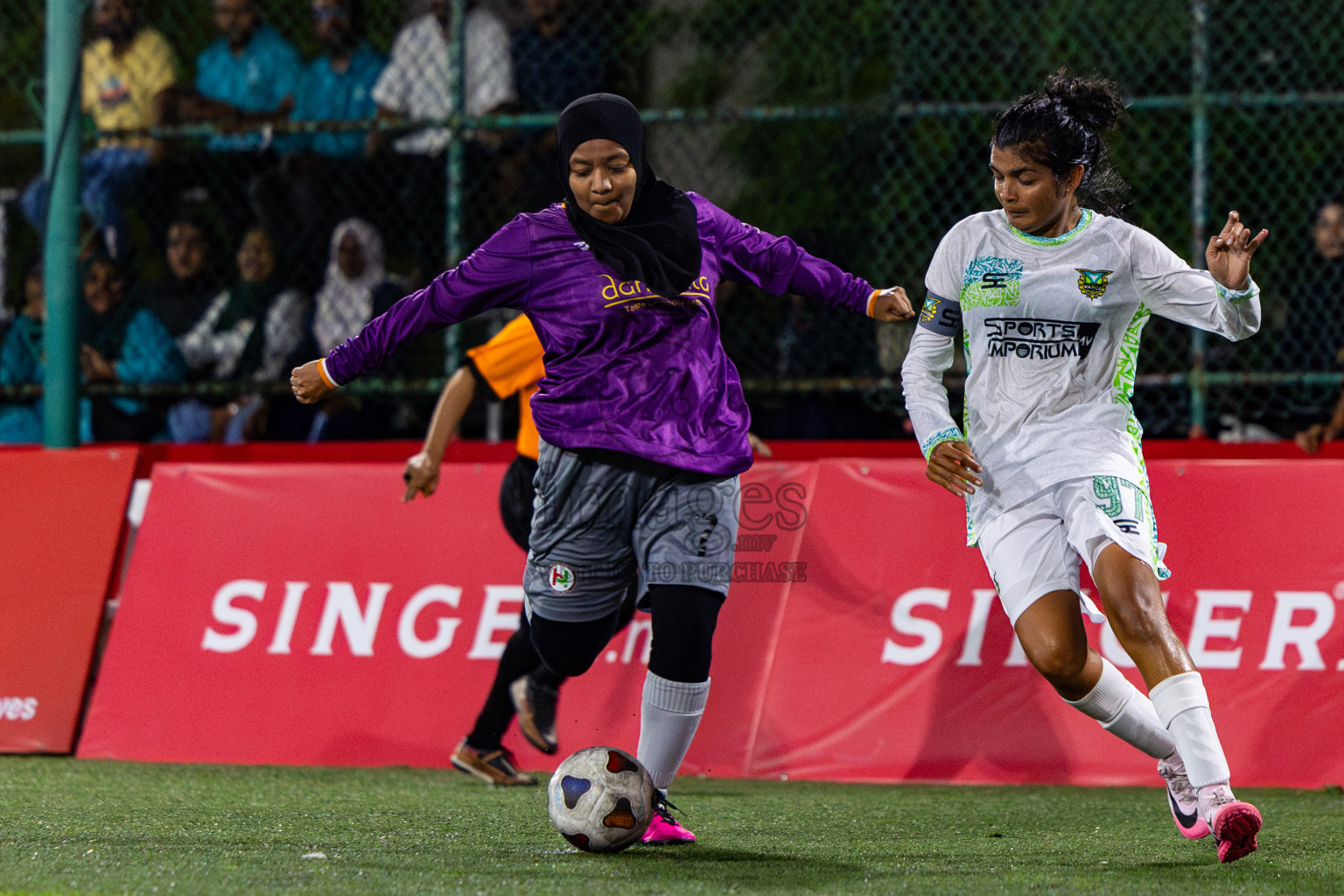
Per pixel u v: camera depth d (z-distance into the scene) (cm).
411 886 924
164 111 2169
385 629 1719
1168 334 1964
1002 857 1072
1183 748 989
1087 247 1077
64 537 1823
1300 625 1554
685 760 1614
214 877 957
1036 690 1577
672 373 1049
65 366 1959
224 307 2161
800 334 2017
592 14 2153
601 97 1040
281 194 2170
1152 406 1967
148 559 1798
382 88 2167
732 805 1389
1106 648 1566
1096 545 1052
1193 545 1605
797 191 2077
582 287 1048
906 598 1639
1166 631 1012
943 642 1614
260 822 1228
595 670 1656
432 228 2139
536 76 2119
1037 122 1044
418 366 2145
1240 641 1562
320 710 1697
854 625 1642
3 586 1808
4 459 1870
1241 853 969
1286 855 1071
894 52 2053
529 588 1107
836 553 1670
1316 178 1939
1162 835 1191
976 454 1127
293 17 2223
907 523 1667
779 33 2119
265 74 2195
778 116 1959
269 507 1798
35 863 1012
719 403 1066
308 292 2156
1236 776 1517
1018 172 1052
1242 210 1970
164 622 1764
